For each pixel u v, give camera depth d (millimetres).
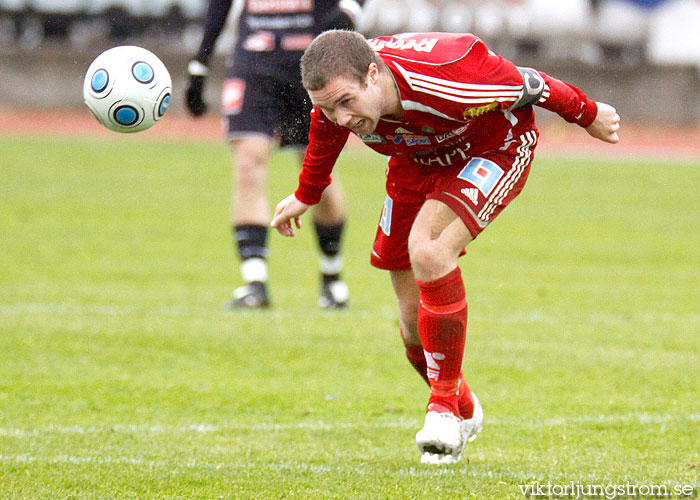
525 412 17125
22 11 108438
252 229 26328
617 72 100062
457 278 13469
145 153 72000
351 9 24688
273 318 25047
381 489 12602
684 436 15570
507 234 41906
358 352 21641
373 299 28359
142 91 14289
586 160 75312
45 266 32406
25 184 54781
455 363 13695
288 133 23719
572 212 49281
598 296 28828
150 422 16297
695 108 100500
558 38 111250
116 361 20516
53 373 19422
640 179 64312
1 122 89375
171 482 12883
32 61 99438
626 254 37125
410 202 14219
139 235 39688
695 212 49906
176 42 101750
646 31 112812
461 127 13172
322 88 12148
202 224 43219
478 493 12484
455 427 13586
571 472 13570
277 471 13477
